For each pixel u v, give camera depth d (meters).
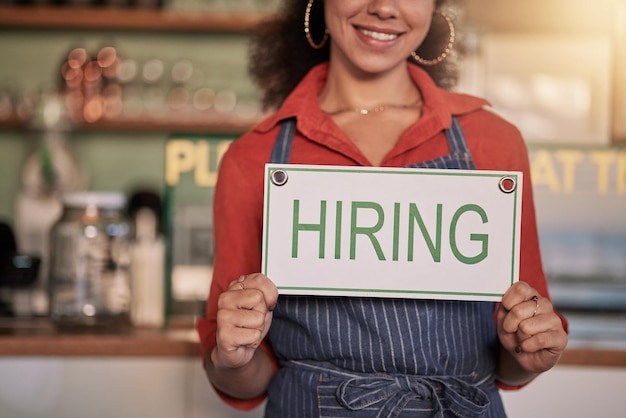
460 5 1.75
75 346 2.17
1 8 3.96
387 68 1.54
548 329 1.34
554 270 2.56
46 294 2.78
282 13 1.81
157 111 3.95
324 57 1.79
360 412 1.43
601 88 3.64
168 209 2.53
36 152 3.74
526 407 2.12
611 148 2.54
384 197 1.40
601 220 2.54
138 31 4.25
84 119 3.89
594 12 3.71
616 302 2.54
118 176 4.33
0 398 2.16
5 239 2.66
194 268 2.54
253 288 1.37
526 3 3.76
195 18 3.99
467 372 1.47
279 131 1.58
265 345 1.61
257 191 1.57
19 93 4.12
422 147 1.52
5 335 2.21
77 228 2.32
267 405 1.58
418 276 1.39
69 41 4.25
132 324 2.41
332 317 1.46
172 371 2.18
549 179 2.54
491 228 1.39
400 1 1.50
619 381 2.11
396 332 1.43
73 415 2.17
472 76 2.92
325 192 1.40
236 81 4.25
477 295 1.39
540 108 3.66
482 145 1.54
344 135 1.53
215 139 2.53
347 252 1.39
